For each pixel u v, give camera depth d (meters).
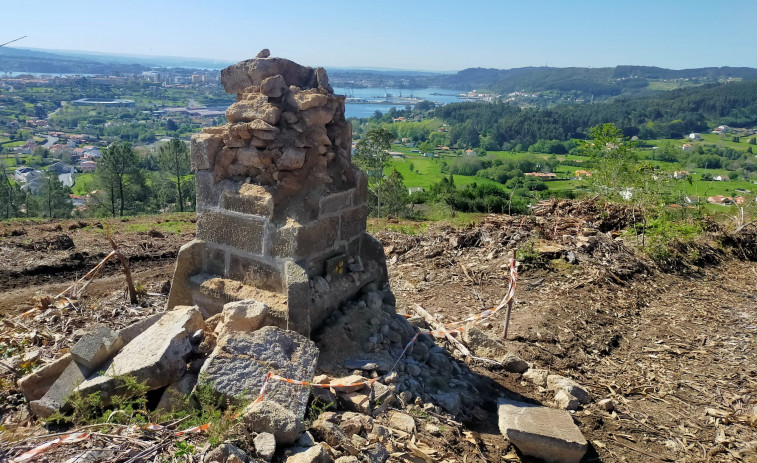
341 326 4.75
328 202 4.77
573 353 6.26
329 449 3.34
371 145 24.58
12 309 7.03
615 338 6.86
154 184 36.62
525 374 5.48
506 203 24.45
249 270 4.69
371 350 4.77
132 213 33.59
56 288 8.25
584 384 5.55
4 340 5.20
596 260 9.60
